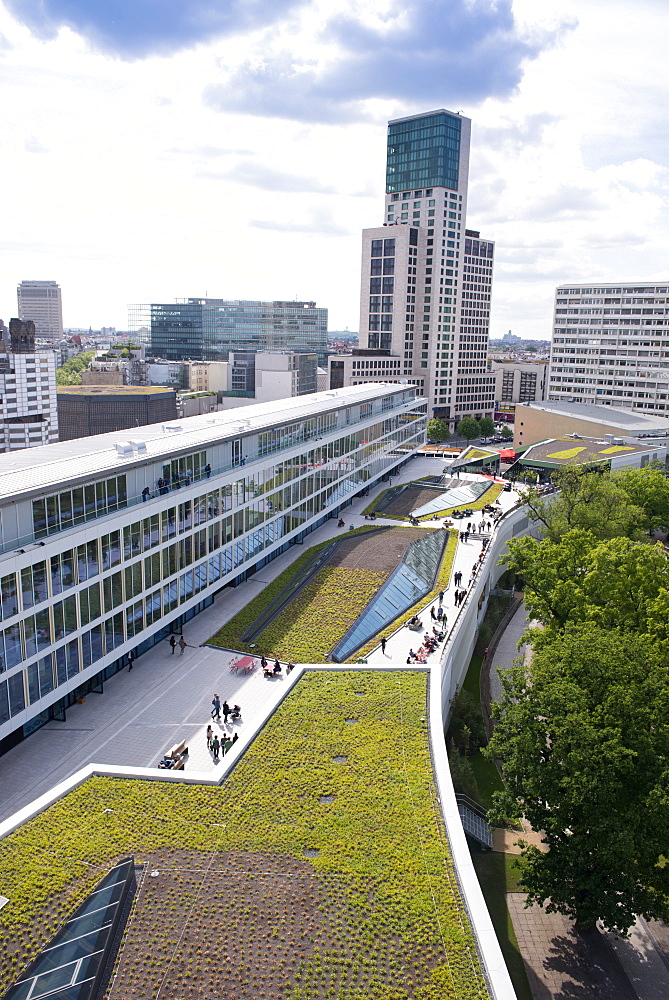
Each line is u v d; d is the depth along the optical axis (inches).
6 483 2126.0
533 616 2974.9
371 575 3427.7
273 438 3730.3
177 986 1173.7
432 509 4859.7
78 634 2282.2
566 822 1759.4
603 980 1775.3
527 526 5068.9
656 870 1739.7
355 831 1555.1
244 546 3412.9
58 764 2082.9
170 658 2728.8
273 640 2822.3
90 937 1240.2
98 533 2332.7
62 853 1451.8
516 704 1984.5
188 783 1701.5
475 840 2220.7
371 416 5580.7
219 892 1374.3
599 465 5846.5
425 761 1806.1
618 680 1863.9
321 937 1285.7
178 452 2807.6
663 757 1728.6
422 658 2568.9
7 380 6958.7
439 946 1278.3
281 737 1903.3
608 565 2682.1
